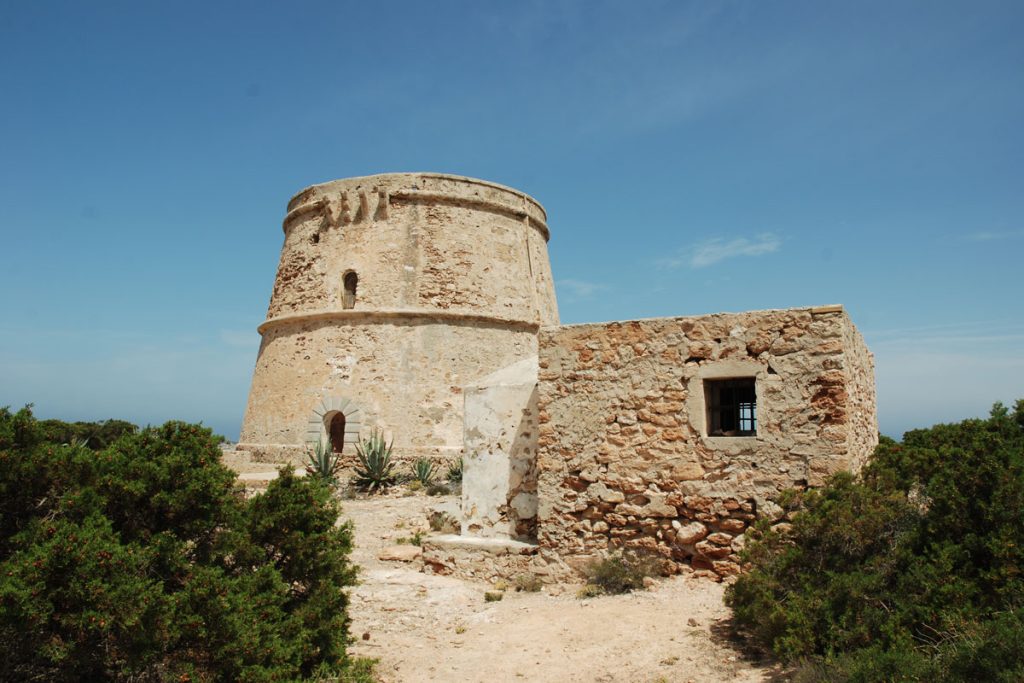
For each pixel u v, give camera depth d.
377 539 15.17
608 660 7.86
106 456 7.12
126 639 5.83
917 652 5.99
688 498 10.04
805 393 9.45
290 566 7.78
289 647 6.84
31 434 6.67
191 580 6.59
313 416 23.80
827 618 6.97
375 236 24.86
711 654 7.64
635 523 10.41
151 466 7.07
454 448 23.33
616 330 10.88
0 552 6.09
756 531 8.59
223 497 7.57
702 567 9.88
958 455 7.34
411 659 8.48
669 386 10.38
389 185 25.30
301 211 26.64
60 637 5.62
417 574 12.21
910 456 9.51
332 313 24.34
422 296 24.36
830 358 9.35
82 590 5.59
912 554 7.05
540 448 11.29
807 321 9.56
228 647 6.25
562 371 11.23
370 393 23.58
